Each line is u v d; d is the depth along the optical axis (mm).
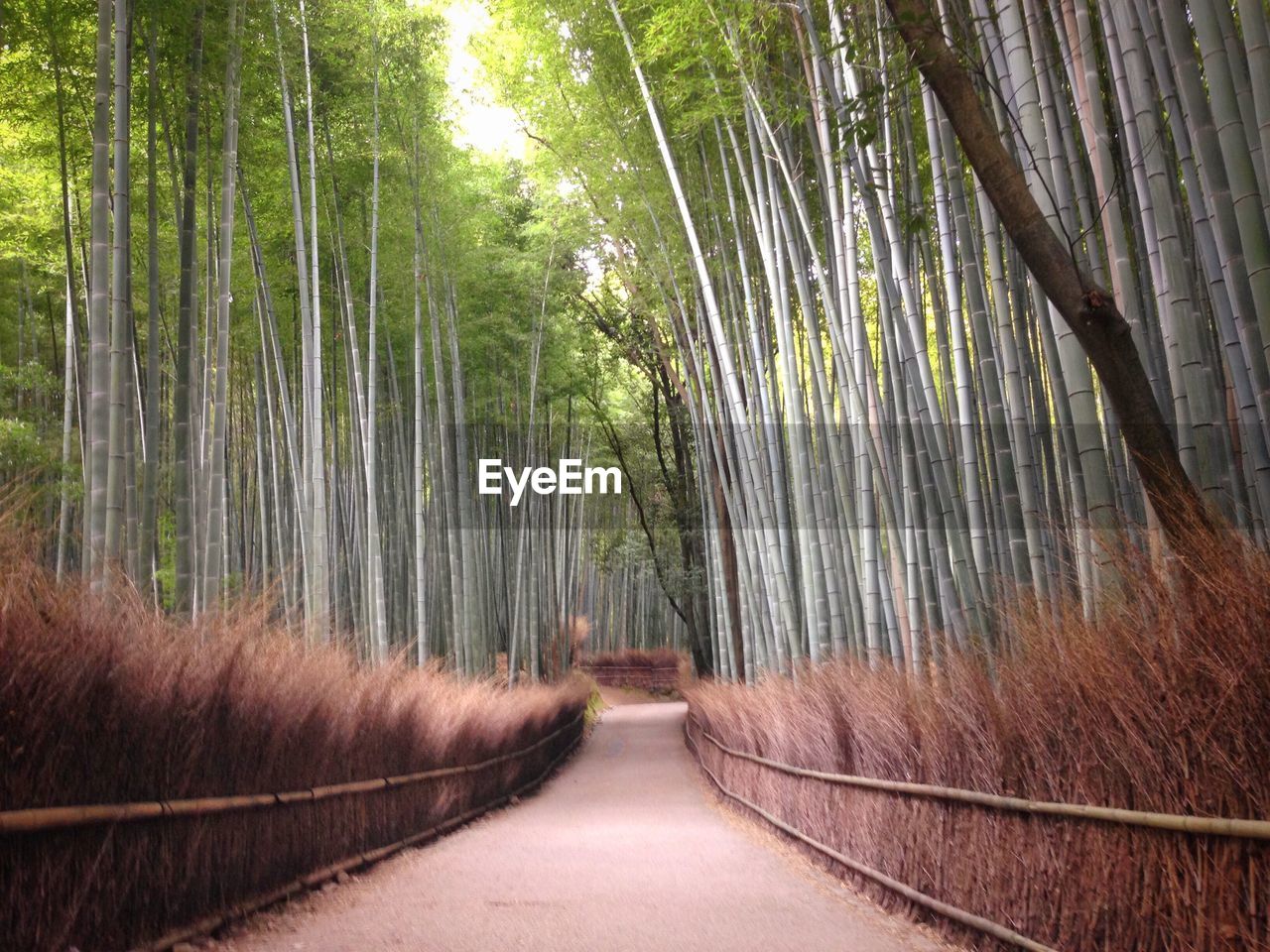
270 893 4645
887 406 6750
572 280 17172
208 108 8281
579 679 22297
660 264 11992
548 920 4465
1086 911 3098
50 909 2943
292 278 11930
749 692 9883
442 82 11789
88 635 3256
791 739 7332
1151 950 2752
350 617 12117
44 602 3154
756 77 7508
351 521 12695
